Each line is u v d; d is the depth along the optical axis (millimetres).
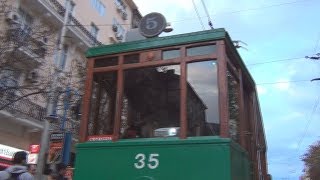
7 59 15227
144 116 5453
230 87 5496
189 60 5414
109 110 5680
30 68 17312
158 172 5012
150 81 5578
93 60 6023
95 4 33906
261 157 7348
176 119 5277
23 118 20984
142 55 5715
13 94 16484
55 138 12180
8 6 19062
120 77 5734
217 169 4777
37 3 22766
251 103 7016
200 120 5133
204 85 5254
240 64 6180
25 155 6238
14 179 5879
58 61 18984
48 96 16812
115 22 37562
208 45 5395
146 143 5184
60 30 22000
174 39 5590
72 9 29953
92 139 5590
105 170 5293
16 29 16172
